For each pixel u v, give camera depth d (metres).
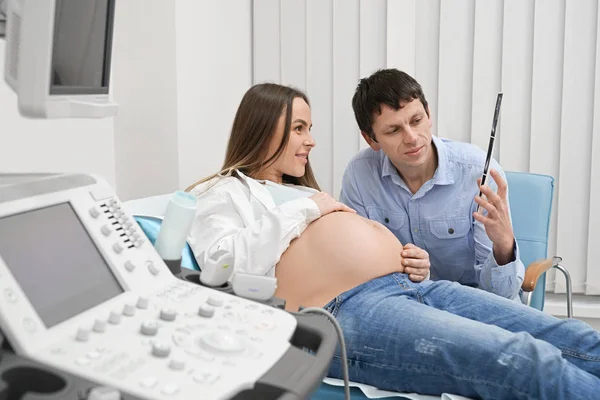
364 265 1.75
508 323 1.74
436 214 2.10
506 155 2.88
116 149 2.56
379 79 1.99
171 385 0.79
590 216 2.84
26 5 0.91
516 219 2.34
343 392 1.62
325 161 3.03
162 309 0.96
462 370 1.52
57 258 0.95
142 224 1.65
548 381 1.42
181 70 2.51
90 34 1.07
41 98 0.90
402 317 1.62
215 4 2.72
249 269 1.69
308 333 1.03
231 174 2.01
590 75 2.79
